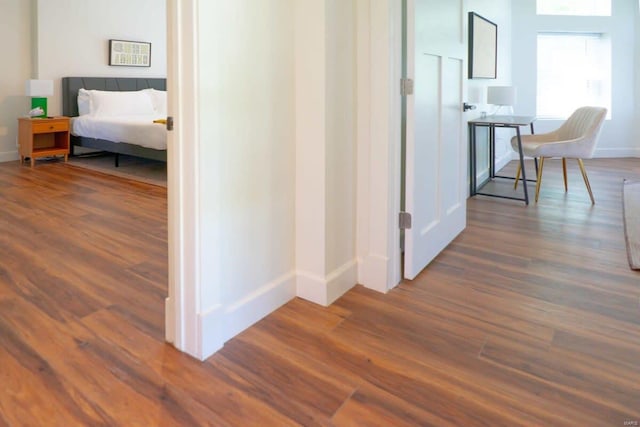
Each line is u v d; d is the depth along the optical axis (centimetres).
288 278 208
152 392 144
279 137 194
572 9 651
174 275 166
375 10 207
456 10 273
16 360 158
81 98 584
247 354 168
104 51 612
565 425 132
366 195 223
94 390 144
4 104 552
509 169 588
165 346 171
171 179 161
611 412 137
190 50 150
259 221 188
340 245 216
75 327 182
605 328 187
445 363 163
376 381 152
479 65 456
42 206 367
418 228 241
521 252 278
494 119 439
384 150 215
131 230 310
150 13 653
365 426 131
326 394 145
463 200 317
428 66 239
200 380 151
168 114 158
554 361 164
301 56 195
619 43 654
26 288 216
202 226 159
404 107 226
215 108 159
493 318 196
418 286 229
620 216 359
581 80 673
